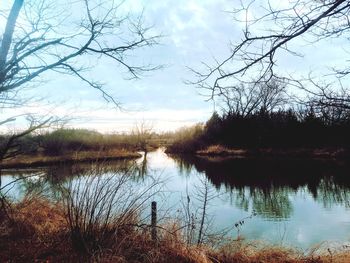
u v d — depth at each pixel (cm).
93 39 721
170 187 1689
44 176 877
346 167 2528
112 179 695
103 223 625
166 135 6631
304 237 996
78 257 551
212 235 702
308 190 1794
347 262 624
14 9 638
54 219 732
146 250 586
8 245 595
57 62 707
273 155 3519
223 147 4028
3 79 634
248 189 1830
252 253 662
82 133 3059
